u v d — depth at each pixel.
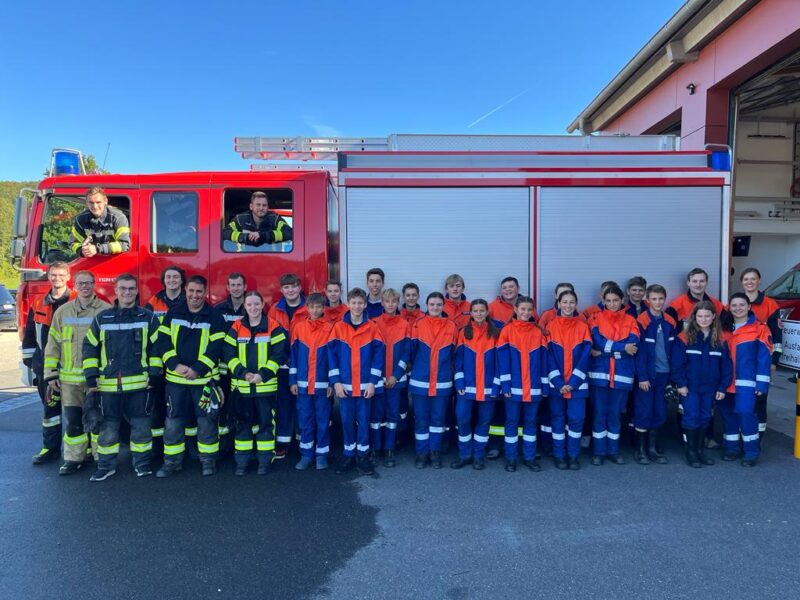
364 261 4.61
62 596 2.46
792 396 6.41
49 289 4.50
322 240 4.71
